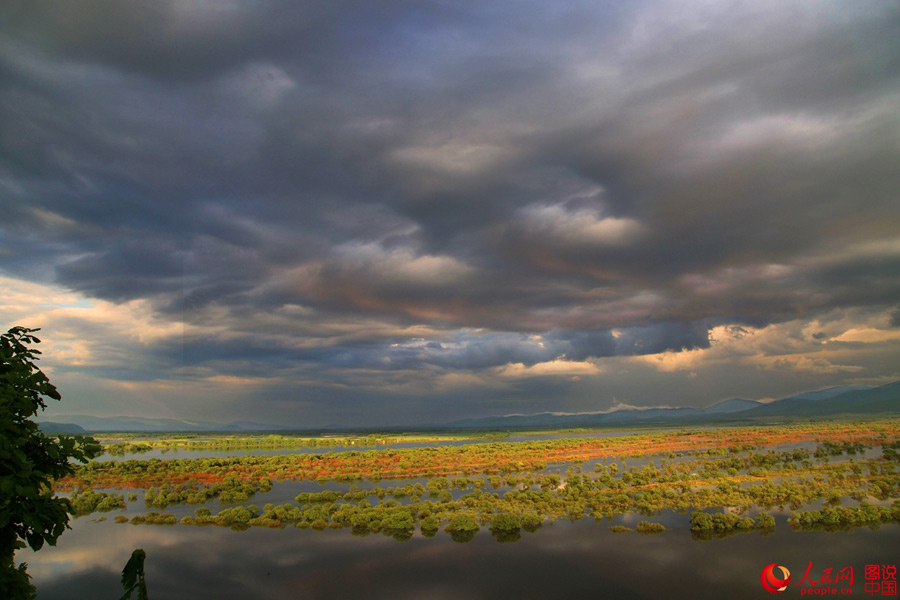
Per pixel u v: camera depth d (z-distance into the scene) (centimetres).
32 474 1153
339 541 6831
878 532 6694
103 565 6066
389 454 16050
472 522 7125
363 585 5397
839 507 7550
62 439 1288
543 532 7044
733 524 6938
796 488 8750
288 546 6669
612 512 7869
